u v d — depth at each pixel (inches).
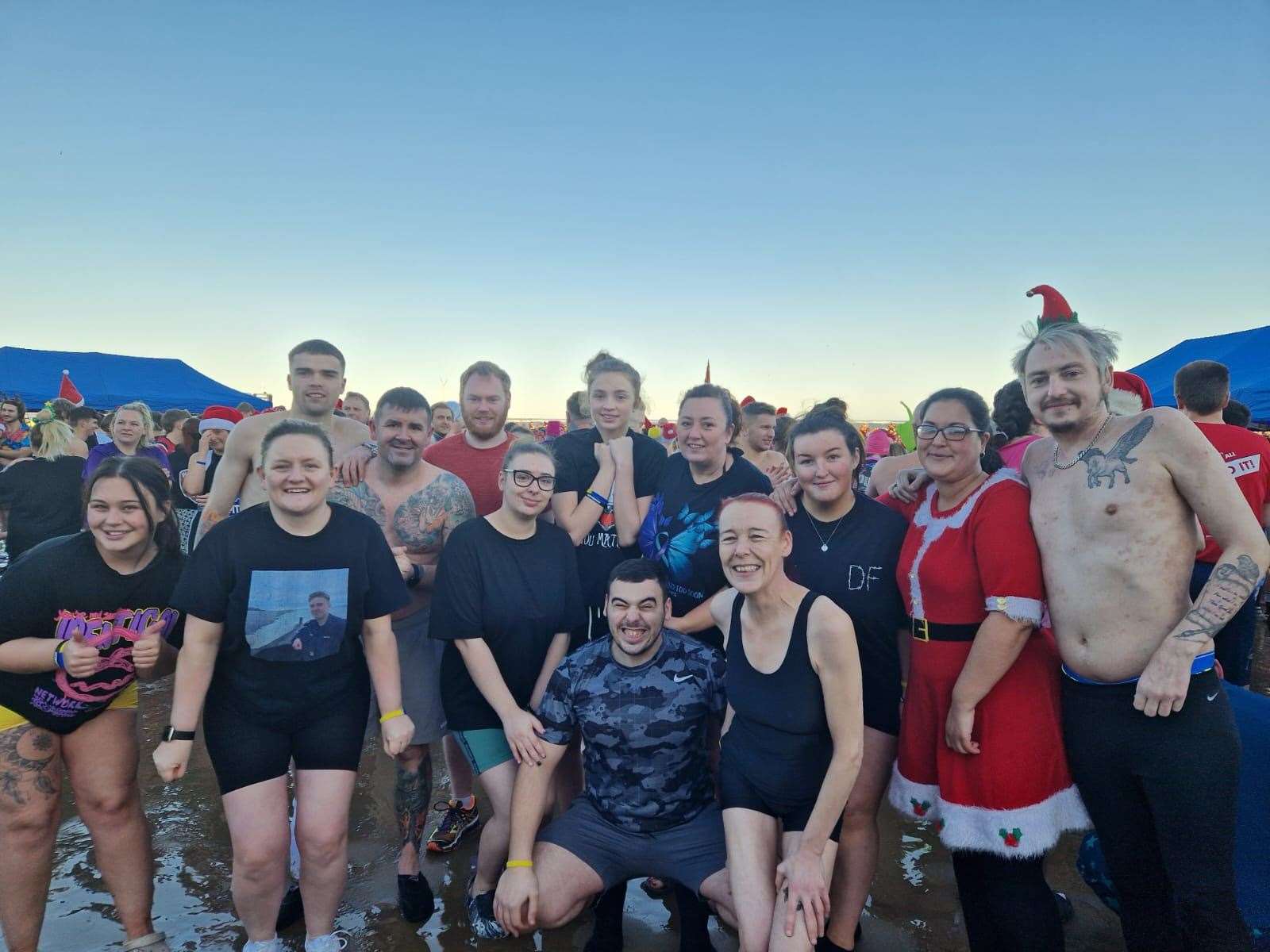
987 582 97.3
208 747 108.9
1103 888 116.6
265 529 108.9
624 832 117.0
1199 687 88.6
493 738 126.9
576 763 139.0
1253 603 190.5
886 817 167.0
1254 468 184.1
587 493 151.3
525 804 116.6
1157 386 454.9
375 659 115.8
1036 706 97.4
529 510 128.0
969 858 103.3
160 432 380.2
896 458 146.9
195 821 158.2
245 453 151.7
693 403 135.9
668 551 139.7
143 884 114.4
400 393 142.8
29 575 103.1
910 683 107.5
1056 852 151.2
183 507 311.9
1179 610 90.0
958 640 101.3
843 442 113.3
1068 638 95.2
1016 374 105.1
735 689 111.4
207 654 106.4
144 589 108.3
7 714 103.3
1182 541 90.4
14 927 105.7
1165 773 88.6
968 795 98.7
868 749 113.6
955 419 103.7
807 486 115.3
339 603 109.7
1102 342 95.3
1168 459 89.9
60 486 256.4
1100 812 95.6
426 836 156.4
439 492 147.9
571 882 114.3
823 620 103.7
